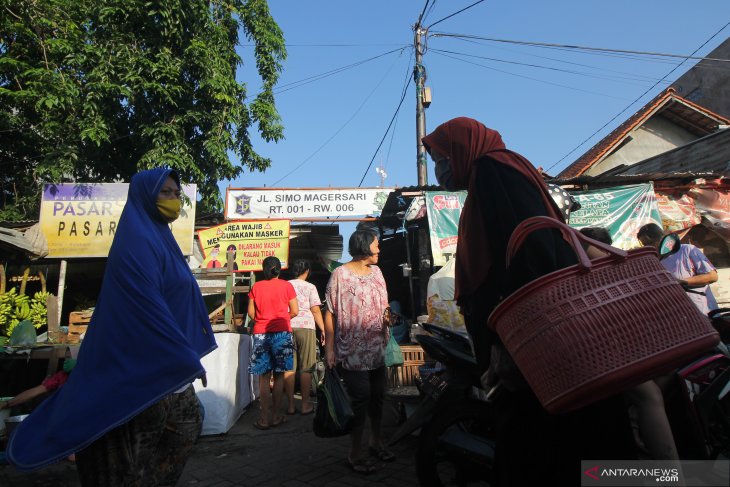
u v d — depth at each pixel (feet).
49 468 12.12
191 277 7.93
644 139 55.72
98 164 33.42
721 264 30.25
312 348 18.37
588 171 53.93
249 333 21.95
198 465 11.93
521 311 4.40
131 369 6.44
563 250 4.80
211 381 14.94
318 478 10.75
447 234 25.04
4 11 27.94
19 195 33.40
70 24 29.96
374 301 11.71
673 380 7.87
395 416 15.99
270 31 37.88
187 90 32.99
